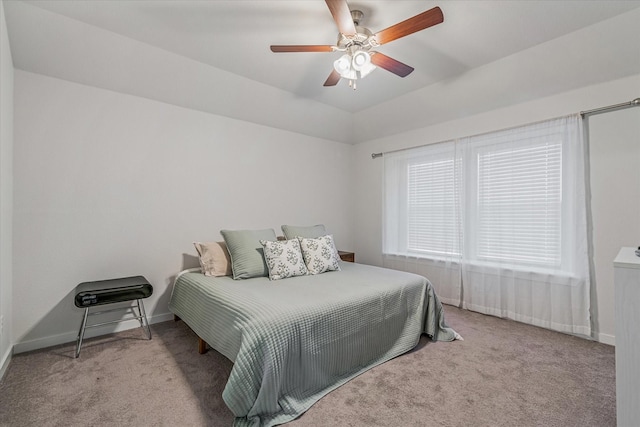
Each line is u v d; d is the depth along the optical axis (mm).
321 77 3002
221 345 1840
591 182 2555
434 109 3449
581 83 2555
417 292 2541
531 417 1566
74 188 2549
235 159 3533
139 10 2035
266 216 3799
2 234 1991
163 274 3012
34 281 2369
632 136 2367
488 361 2164
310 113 3797
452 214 3531
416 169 3902
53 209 2455
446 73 2893
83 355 2244
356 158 4727
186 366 2080
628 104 2361
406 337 2357
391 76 2979
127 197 2812
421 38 2328
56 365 2088
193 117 3219
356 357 2020
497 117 3141
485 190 3217
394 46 2438
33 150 2371
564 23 2131
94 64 2467
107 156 2709
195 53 2561
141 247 2887
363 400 1713
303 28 2225
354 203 4750
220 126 3414
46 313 2418
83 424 1502
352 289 2246
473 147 3318
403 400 1712
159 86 2838
